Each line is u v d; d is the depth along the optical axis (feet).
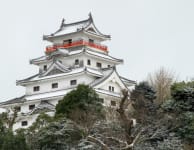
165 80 320.09
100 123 194.59
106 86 357.00
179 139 196.85
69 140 198.18
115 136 186.70
